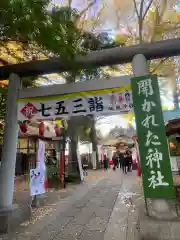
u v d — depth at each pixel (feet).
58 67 20.93
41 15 12.73
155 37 36.73
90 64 20.63
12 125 20.61
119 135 92.48
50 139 40.32
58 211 23.57
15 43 22.82
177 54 19.97
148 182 17.67
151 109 18.31
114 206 24.80
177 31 37.19
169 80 32.53
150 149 17.90
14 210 18.49
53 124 39.40
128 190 35.04
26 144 49.80
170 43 19.52
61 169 41.24
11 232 17.29
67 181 46.09
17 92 21.50
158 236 14.83
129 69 35.40
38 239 15.80
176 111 31.65
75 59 20.29
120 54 20.15
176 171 47.67
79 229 17.63
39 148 25.40
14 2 11.06
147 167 17.84
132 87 19.15
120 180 48.65
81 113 20.20
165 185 17.26
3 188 18.88
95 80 20.54
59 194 33.65
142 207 22.77
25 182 46.14
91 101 20.18
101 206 25.14
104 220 19.71
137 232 16.07
